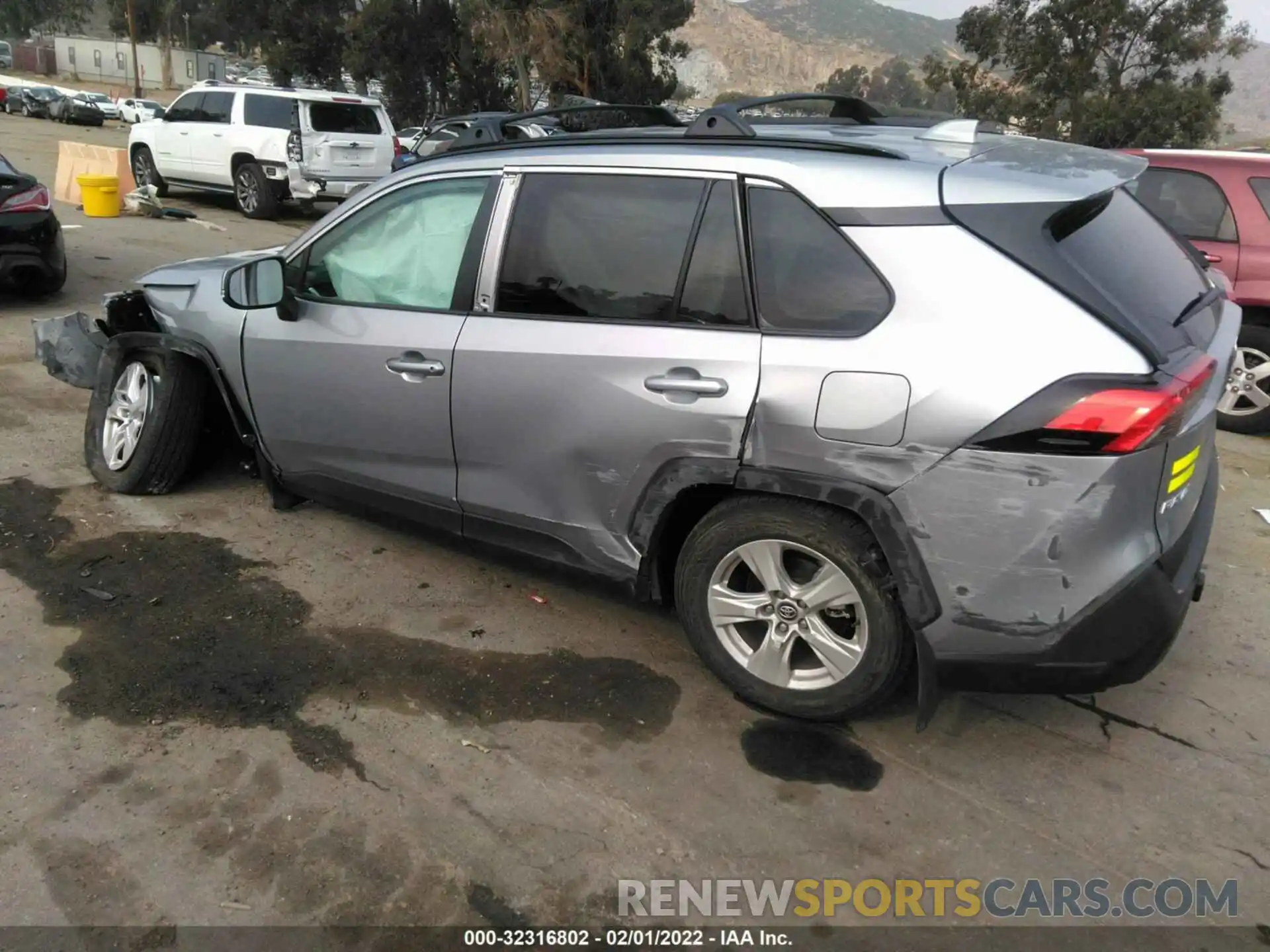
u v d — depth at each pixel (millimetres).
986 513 2461
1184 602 2576
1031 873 2473
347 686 3146
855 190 2652
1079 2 29453
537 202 3158
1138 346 2355
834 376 2588
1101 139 30516
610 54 32625
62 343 5047
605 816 2623
